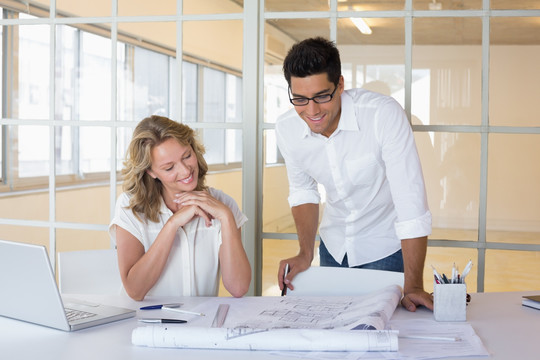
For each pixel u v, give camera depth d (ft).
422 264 5.97
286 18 8.94
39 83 10.18
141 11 9.55
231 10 9.09
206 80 9.30
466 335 4.48
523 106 8.34
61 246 10.19
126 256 6.25
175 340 4.25
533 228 8.38
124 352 4.19
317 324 4.66
